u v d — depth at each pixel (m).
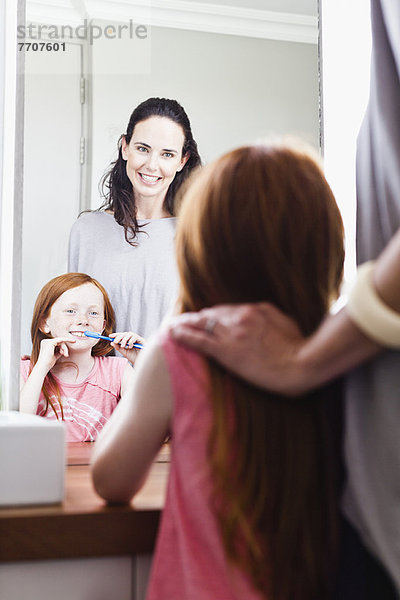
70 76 1.20
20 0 1.18
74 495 0.74
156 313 1.23
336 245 0.64
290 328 0.58
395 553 0.56
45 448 0.68
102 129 1.21
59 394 1.18
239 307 0.59
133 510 0.65
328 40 1.20
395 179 0.63
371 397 0.59
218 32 1.24
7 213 1.18
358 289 0.52
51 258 1.19
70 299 1.19
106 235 1.21
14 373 1.17
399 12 0.62
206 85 1.24
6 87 1.18
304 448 0.59
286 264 0.60
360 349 0.53
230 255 0.60
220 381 0.59
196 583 0.56
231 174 0.62
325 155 1.18
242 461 0.57
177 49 1.23
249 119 1.25
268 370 0.56
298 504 0.58
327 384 0.63
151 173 1.22
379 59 0.66
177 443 0.59
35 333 1.18
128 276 1.22
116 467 0.63
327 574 0.59
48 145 1.19
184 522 0.58
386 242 0.65
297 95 1.25
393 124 0.65
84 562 0.65
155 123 1.22
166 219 1.23
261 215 0.60
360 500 0.57
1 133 1.18
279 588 0.56
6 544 0.63
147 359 0.61
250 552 0.56
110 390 1.20
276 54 1.25
